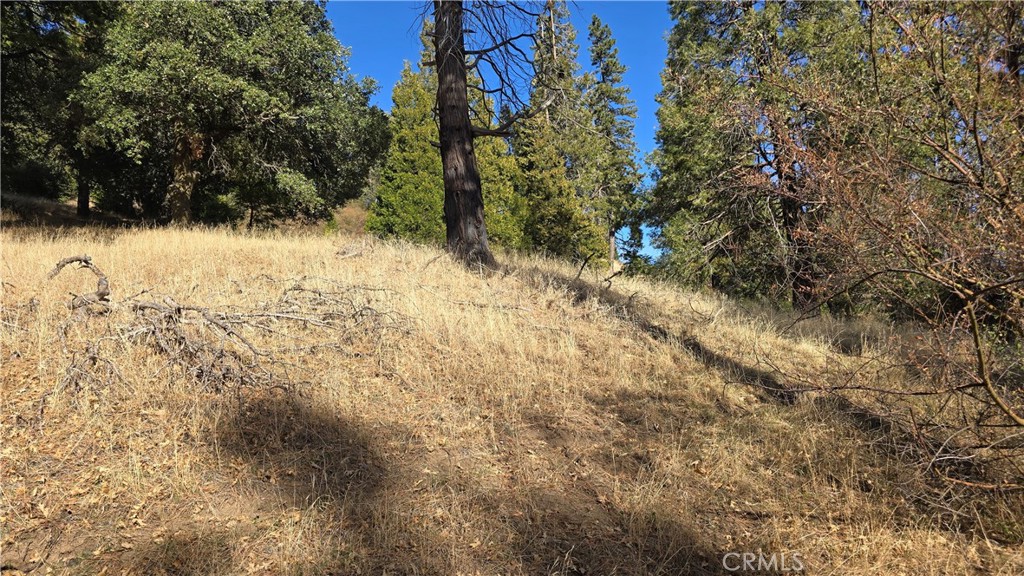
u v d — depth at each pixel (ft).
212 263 24.77
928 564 9.59
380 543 9.63
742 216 40.70
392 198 62.69
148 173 74.28
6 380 13.12
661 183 51.39
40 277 19.95
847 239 10.51
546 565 9.48
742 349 22.25
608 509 11.16
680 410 15.97
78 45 56.95
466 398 15.29
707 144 39.11
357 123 61.41
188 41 44.21
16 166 85.71
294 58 48.39
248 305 18.66
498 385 16.12
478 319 20.38
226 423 12.52
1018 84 9.74
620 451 13.47
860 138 10.82
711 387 17.72
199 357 14.08
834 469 12.68
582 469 12.55
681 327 24.67
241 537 9.58
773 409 16.05
